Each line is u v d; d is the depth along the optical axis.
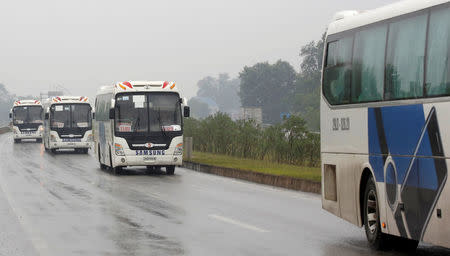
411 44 11.01
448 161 9.75
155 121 31.47
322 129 14.73
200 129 48.47
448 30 9.94
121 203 19.17
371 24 12.55
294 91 160.50
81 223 15.17
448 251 12.02
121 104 31.41
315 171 28.56
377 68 12.19
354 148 13.13
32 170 33.59
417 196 10.62
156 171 33.62
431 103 10.25
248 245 12.32
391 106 11.54
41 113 72.38
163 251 11.72
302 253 11.58
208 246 12.21
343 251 11.83
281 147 34.84
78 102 52.69
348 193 13.48
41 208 18.03
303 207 18.23
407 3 11.35
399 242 12.07
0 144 68.50
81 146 52.28
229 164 33.44
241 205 18.69
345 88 13.57
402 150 11.13
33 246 12.29
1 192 22.44
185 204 18.92
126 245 12.33
